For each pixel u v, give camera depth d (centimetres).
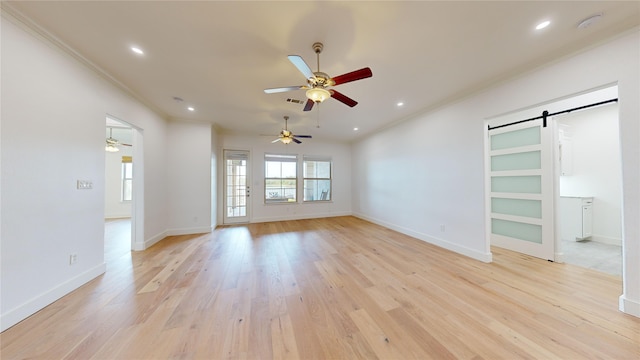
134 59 244
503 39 213
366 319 187
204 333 170
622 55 195
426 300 216
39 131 200
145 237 382
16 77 182
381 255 347
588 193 416
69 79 230
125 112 321
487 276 268
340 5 170
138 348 154
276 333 170
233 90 325
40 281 199
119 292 231
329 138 691
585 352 149
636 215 187
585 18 185
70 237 231
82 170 246
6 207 175
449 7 173
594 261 312
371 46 223
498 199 380
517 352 150
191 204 490
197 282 256
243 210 618
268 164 645
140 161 373
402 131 488
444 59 247
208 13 178
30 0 165
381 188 573
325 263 315
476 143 325
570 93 229
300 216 675
